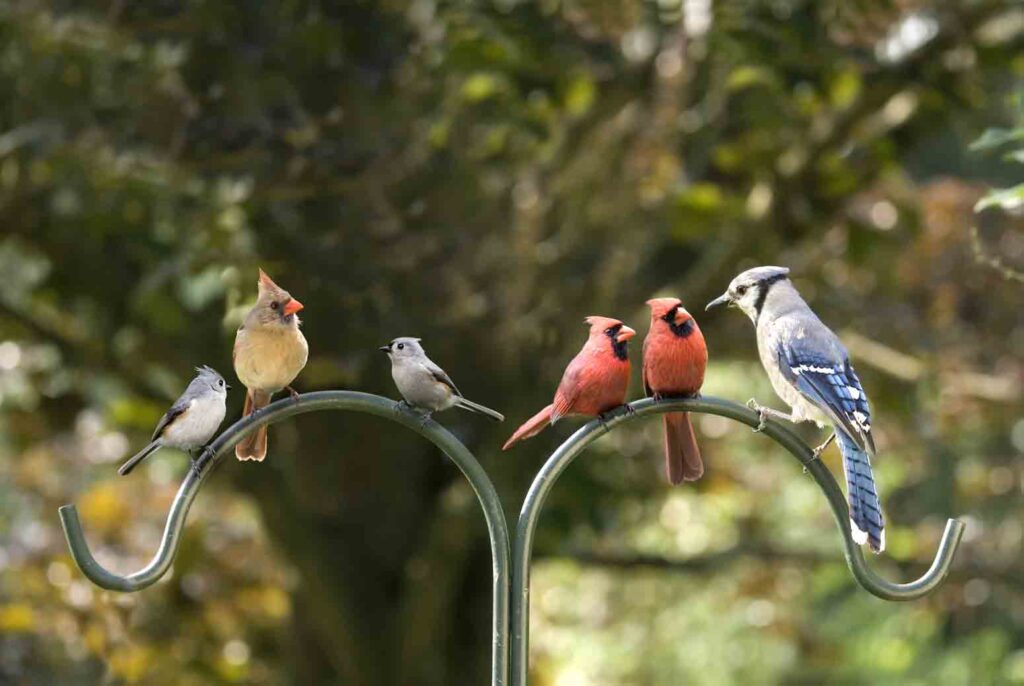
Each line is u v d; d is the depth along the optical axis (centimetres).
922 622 2091
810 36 1170
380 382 1408
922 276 1694
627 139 1413
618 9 1262
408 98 1245
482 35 1166
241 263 1202
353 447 1458
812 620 2219
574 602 2206
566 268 1437
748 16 1156
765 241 1395
